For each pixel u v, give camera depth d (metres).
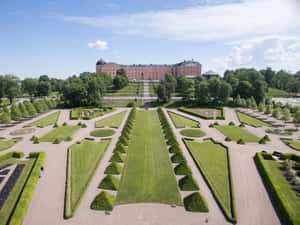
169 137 58.81
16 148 53.56
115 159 44.41
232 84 160.00
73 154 49.00
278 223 26.61
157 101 141.62
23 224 26.19
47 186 34.91
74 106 128.75
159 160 45.38
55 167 42.16
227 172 40.03
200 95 125.88
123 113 108.88
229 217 26.94
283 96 181.25
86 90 124.69
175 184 35.56
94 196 31.92
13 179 37.06
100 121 87.88
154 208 29.22
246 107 119.19
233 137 63.25
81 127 77.25
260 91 125.12
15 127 76.94
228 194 32.59
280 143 57.88
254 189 34.38
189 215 27.81
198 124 81.56
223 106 124.69
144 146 54.34
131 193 32.72
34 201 30.84
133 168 41.41
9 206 29.56
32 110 93.25
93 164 43.25
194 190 33.69
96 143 57.19
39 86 169.00
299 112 72.06
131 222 26.44
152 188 34.16
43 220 26.86
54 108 125.25
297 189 33.75
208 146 54.91
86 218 27.16
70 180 36.72
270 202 31.00
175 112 111.44
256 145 56.12
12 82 126.81
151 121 87.56
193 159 46.31
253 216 27.81
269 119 90.06
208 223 26.38
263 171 39.34
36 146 55.06
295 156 46.19
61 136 64.19
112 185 33.81
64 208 29.25
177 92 182.88
